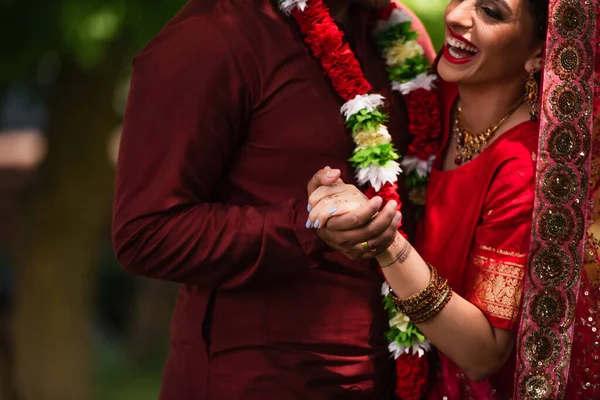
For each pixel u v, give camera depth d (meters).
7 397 12.37
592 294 2.96
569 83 2.83
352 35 3.09
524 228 2.85
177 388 3.11
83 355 12.37
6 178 15.20
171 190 2.86
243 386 3.01
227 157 2.96
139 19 7.32
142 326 18.77
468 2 2.93
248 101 2.92
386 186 2.99
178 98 2.85
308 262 2.94
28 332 12.12
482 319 2.88
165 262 2.91
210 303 3.05
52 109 11.32
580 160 2.85
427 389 3.16
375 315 3.07
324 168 2.81
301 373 3.00
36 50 8.19
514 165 2.88
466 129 3.08
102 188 11.72
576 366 3.00
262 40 2.92
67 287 12.03
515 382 2.88
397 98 3.16
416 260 2.84
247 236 2.87
